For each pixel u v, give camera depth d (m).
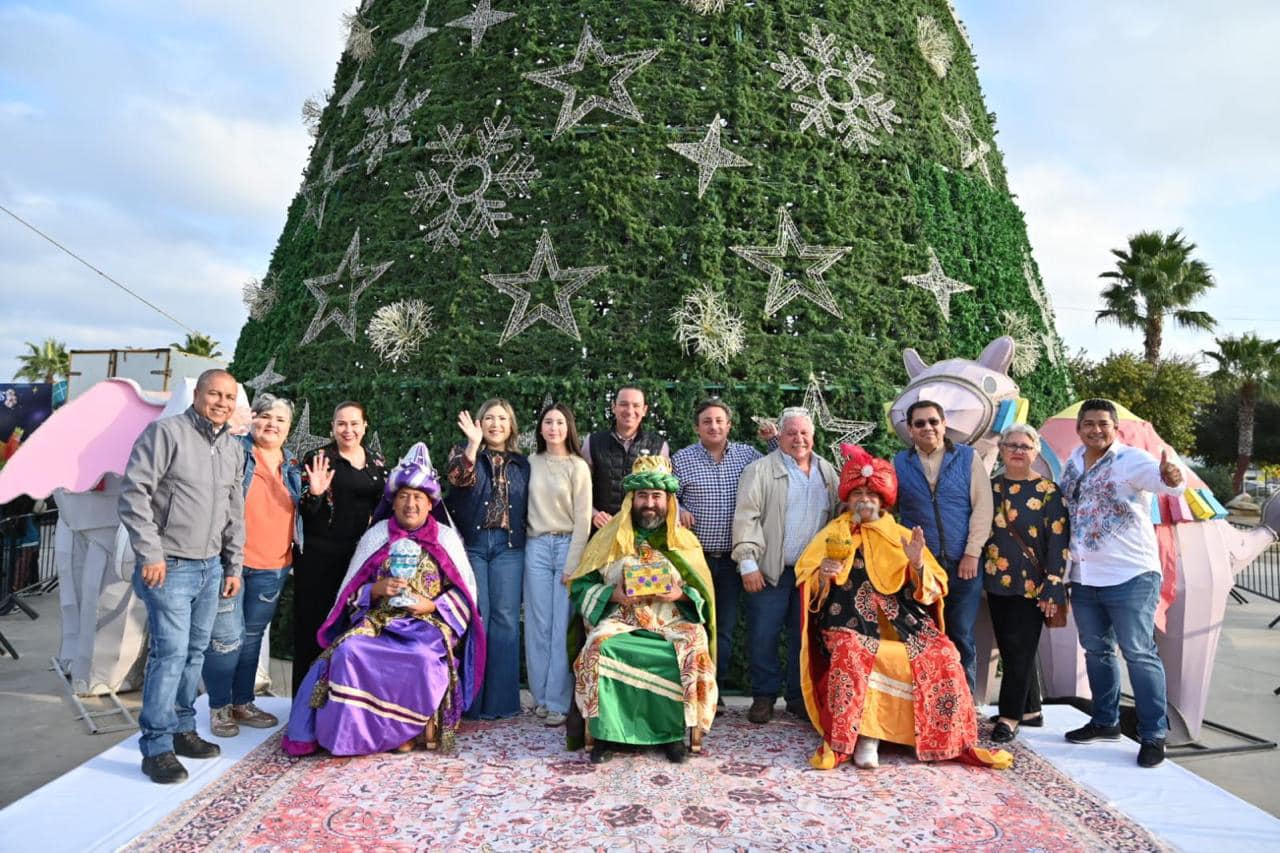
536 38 7.37
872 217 7.23
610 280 6.65
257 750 4.51
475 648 4.86
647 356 6.49
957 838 3.52
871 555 4.73
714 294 6.49
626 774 4.20
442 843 3.43
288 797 3.88
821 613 4.86
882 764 4.39
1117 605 4.56
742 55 7.23
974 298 7.73
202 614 4.31
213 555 4.28
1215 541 5.59
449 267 6.97
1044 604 4.66
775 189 6.95
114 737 5.40
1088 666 4.81
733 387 6.39
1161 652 5.54
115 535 6.04
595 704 4.32
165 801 3.81
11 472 5.54
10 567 9.84
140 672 6.30
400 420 6.61
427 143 7.46
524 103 7.20
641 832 3.54
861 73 7.56
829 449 6.46
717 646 5.27
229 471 4.33
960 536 4.80
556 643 5.09
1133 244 29.56
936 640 4.55
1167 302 28.50
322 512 5.04
